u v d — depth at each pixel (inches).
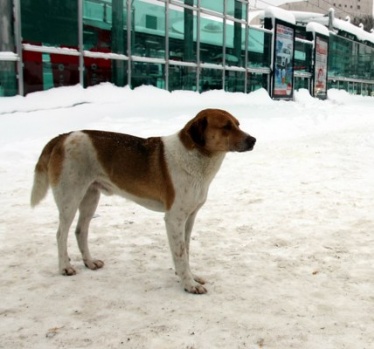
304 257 136.3
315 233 157.8
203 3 582.6
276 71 732.7
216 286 116.1
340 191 216.5
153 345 87.7
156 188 115.0
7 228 159.9
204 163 110.9
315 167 274.8
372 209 186.4
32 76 388.2
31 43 384.2
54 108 380.5
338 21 1087.0
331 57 1015.6
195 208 115.6
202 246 146.3
